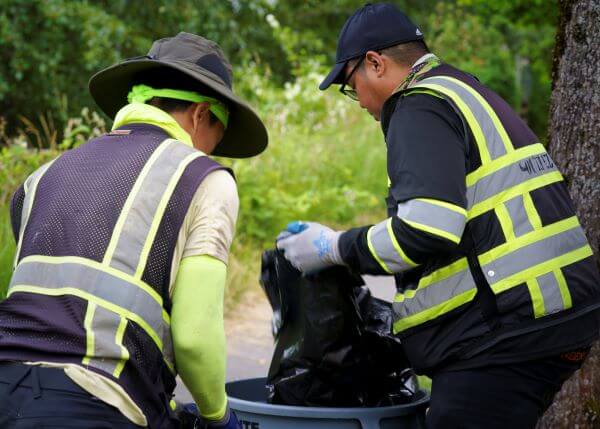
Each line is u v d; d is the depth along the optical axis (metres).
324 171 10.30
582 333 2.48
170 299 2.05
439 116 2.42
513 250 2.40
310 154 10.38
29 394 1.91
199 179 2.09
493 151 2.44
